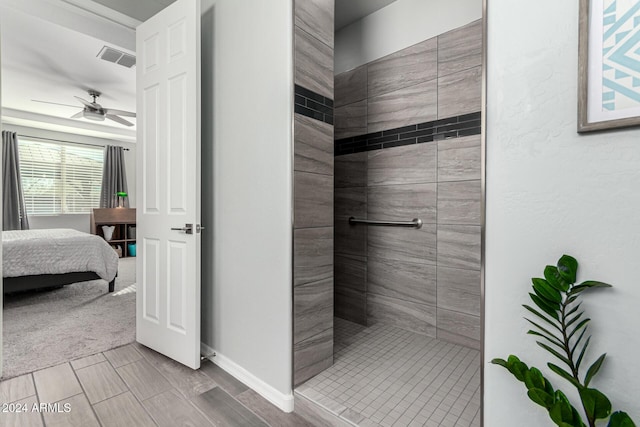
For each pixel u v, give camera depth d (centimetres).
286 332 159
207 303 208
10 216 543
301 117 162
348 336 232
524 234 89
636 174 74
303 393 156
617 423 69
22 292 361
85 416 148
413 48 232
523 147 88
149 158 215
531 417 88
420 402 150
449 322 220
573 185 81
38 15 219
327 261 179
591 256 79
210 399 163
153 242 212
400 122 240
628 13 73
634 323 75
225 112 193
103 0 210
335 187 282
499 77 92
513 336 91
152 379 180
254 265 174
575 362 82
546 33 84
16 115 520
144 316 220
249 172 177
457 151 213
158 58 207
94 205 654
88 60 356
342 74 276
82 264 344
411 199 236
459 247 215
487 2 93
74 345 222
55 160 607
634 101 73
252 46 175
